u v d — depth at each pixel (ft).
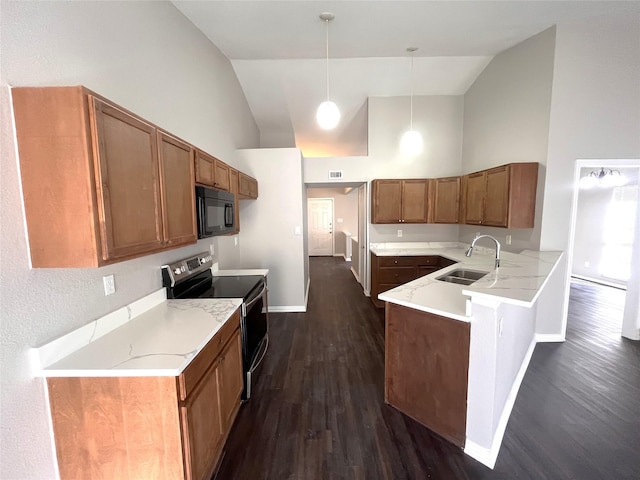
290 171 13.51
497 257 7.83
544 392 7.69
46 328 4.19
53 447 4.32
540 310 10.53
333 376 8.60
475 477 5.32
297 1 8.14
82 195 3.76
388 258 14.24
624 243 18.04
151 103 6.73
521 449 5.89
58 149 3.70
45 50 4.10
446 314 5.85
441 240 16.07
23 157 3.73
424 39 10.59
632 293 10.71
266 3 8.15
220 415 5.74
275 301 14.16
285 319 13.15
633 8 8.85
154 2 6.87
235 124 13.06
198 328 5.48
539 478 5.27
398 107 15.25
